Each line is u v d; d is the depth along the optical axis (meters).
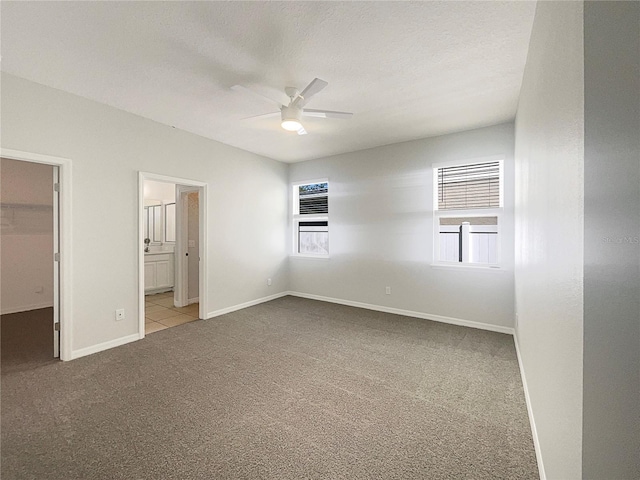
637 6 0.83
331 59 2.42
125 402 2.24
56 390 2.40
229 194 4.72
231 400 2.28
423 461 1.68
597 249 0.90
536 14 1.84
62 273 2.94
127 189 3.43
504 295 3.80
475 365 2.88
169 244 6.70
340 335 3.71
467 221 4.20
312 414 2.11
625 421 0.86
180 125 3.85
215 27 2.04
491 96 3.05
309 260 5.67
